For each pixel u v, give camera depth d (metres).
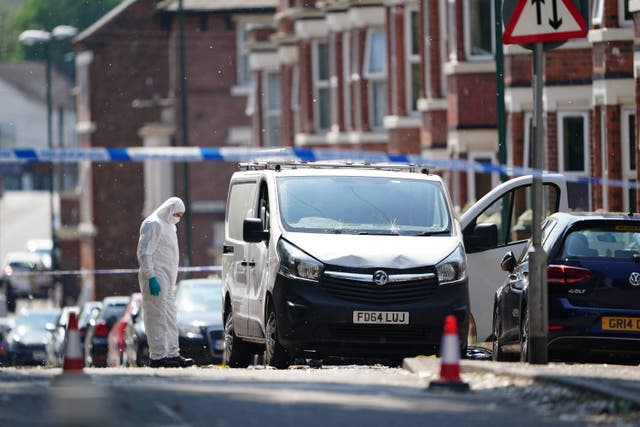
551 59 95.88
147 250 62.66
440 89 118.00
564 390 40.94
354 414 37.34
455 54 108.75
